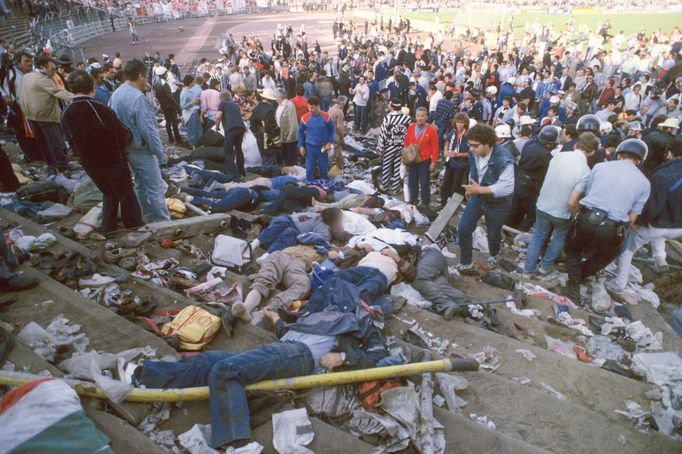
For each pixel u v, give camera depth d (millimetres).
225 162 9023
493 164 5227
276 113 10133
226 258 5406
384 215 7043
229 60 21703
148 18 49125
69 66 8453
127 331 3756
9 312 3889
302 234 5836
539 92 18031
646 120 15203
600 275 6047
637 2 68250
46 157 7332
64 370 3322
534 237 5785
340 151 10555
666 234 5473
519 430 3314
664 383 3979
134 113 5266
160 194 5977
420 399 3271
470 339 4348
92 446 2613
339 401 3307
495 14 57469
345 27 46188
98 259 4902
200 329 3818
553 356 4164
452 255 6434
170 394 3088
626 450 3201
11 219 5543
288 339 3688
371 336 3816
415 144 7824
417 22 49781
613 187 4918
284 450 2822
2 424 2555
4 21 23031
